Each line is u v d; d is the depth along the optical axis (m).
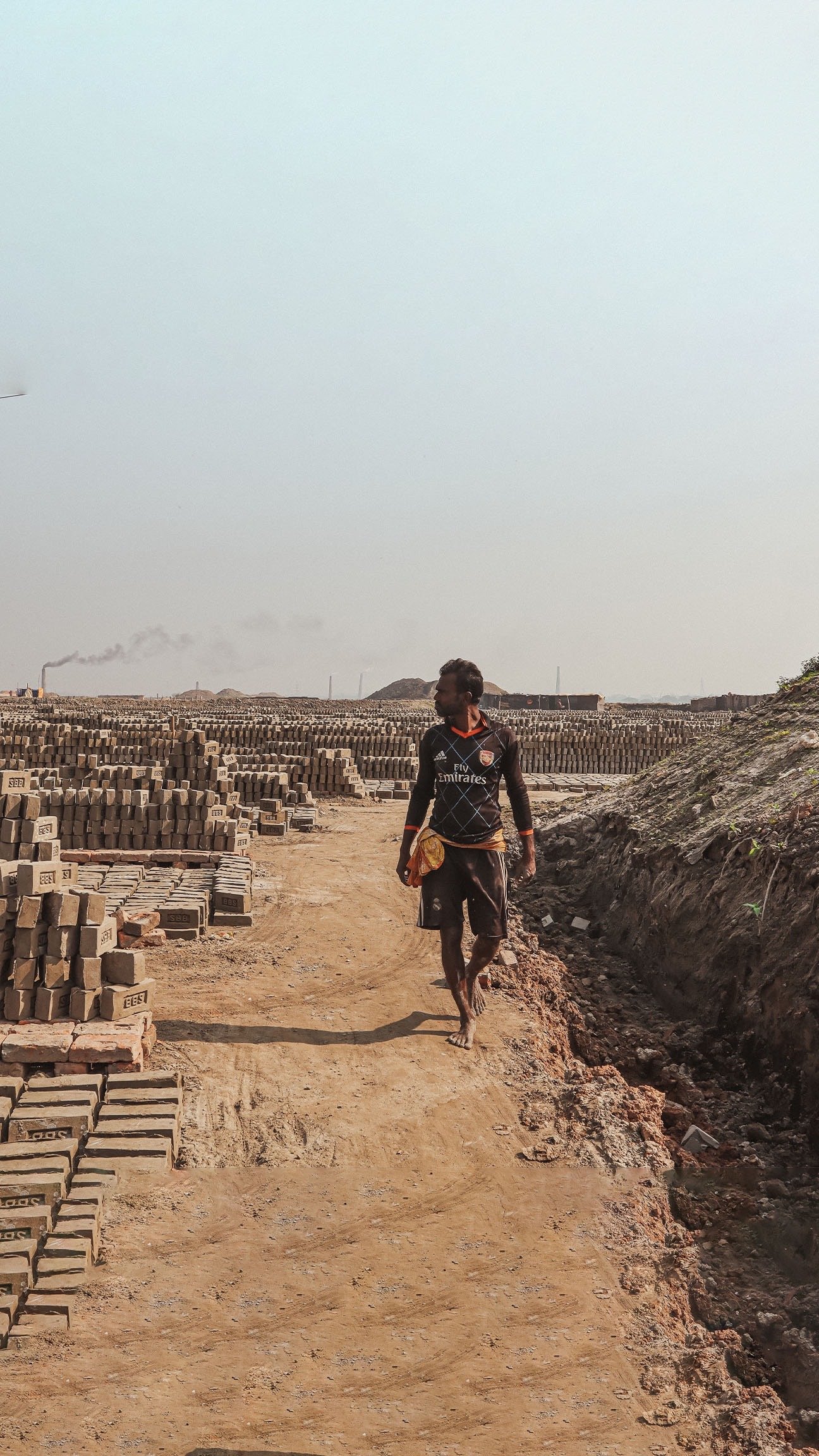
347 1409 3.70
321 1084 6.27
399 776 27.41
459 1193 5.12
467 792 6.69
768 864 8.47
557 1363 3.97
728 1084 7.54
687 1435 3.63
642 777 13.59
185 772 15.96
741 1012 7.92
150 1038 6.63
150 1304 4.22
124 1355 3.92
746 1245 5.34
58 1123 5.40
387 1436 3.58
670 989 9.10
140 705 64.31
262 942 9.46
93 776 15.24
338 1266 4.52
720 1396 3.85
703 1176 5.92
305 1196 5.07
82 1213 4.64
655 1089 7.27
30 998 6.54
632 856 11.07
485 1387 3.83
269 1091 6.16
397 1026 7.26
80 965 6.57
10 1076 6.05
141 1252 4.57
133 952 6.69
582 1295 4.38
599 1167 5.44
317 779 22.36
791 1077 7.00
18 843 8.14
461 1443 3.55
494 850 6.84
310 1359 3.94
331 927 10.01
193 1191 5.07
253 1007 7.63
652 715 55.56
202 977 8.34
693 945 9.02
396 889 11.84
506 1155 5.50
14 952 6.57
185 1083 6.23
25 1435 3.50
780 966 7.62
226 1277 4.41
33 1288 4.25
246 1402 3.71
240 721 39.84
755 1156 6.27
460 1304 4.29
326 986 8.15
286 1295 4.31
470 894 6.84
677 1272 4.69
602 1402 3.78
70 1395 3.71
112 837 13.37
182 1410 3.66
